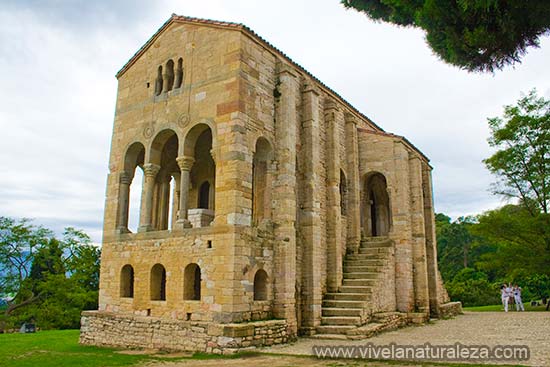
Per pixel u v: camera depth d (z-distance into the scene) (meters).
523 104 32.84
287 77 18.84
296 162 19.86
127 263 18.94
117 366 12.90
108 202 20.67
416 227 25.88
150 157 19.42
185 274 16.72
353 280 21.44
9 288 39.50
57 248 42.84
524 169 32.41
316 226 19.50
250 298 15.90
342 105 25.47
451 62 9.62
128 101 21.17
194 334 15.29
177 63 19.38
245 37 17.69
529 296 45.31
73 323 40.12
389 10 10.47
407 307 23.05
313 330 18.11
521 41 8.97
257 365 12.05
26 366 13.18
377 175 28.73
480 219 31.05
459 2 8.24
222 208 16.17
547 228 27.84
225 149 16.58
